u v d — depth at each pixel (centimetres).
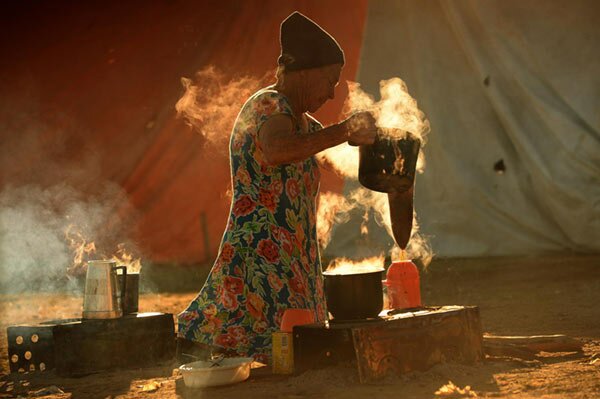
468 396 471
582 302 921
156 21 1842
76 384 607
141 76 1870
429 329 542
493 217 1530
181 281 1573
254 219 616
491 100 1498
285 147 570
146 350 668
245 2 1747
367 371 507
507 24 1475
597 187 1402
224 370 539
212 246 1875
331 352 529
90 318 661
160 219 1894
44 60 1922
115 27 1880
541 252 1498
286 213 620
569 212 1427
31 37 1925
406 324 531
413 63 1565
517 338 612
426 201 1579
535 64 1456
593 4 1432
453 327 557
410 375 522
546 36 1452
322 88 620
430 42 1555
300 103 621
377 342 516
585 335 688
